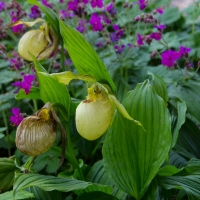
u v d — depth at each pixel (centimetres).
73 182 34
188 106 45
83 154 54
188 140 48
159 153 34
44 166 50
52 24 46
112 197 37
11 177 43
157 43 72
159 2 97
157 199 41
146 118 35
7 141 59
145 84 35
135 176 36
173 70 57
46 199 40
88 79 33
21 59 59
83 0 60
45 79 38
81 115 33
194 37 71
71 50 35
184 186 35
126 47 64
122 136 36
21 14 65
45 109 35
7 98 58
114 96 33
